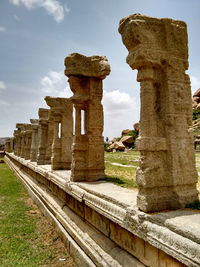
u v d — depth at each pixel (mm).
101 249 4449
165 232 2854
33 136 15562
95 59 7078
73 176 6734
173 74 3967
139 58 3697
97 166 6949
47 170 9914
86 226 5438
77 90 7109
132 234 3719
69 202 6855
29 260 5203
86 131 7512
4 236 6527
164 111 3914
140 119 3846
